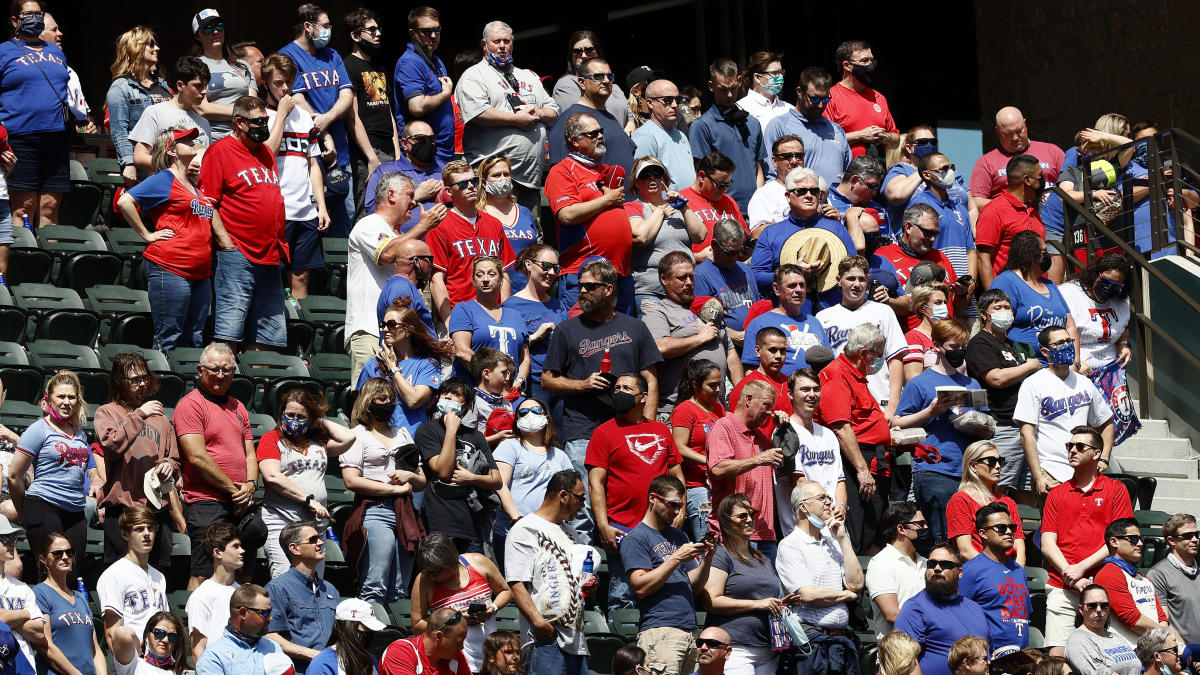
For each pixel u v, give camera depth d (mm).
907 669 31203
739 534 32688
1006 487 39875
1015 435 39875
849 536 37000
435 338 37375
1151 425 45938
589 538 36750
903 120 77438
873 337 37500
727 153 46719
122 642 28609
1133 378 47375
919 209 45094
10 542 29609
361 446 34062
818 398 36219
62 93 43344
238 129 40125
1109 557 35781
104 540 31875
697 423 36156
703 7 72188
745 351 40219
